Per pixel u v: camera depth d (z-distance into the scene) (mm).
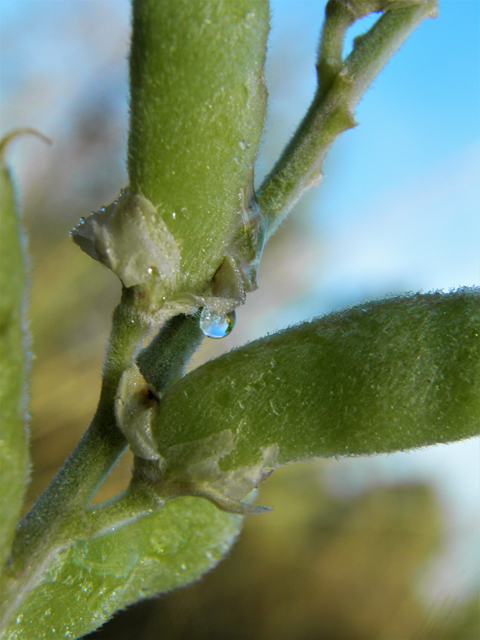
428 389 66
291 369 67
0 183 55
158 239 65
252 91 65
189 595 184
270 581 202
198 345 73
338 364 67
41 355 180
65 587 75
